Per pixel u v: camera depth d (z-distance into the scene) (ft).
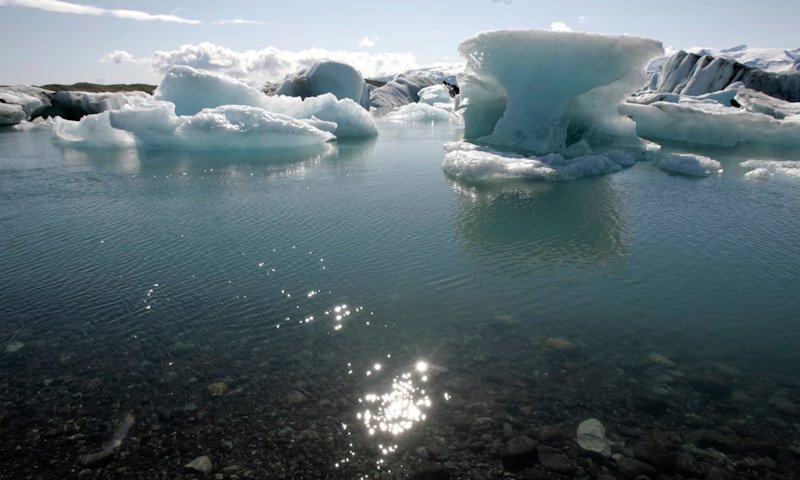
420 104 86.79
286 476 7.01
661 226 18.92
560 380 9.25
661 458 7.26
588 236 17.75
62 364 9.84
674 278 14.06
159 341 10.67
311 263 15.10
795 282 13.70
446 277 14.10
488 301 12.60
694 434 7.78
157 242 17.06
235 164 33.58
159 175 29.30
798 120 43.98
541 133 38.11
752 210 21.09
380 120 81.92
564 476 6.96
